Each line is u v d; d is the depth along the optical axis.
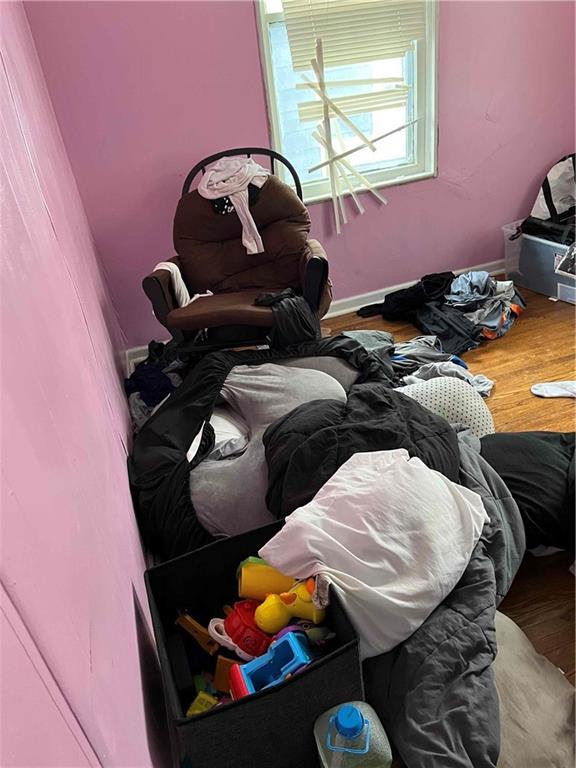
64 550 0.71
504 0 2.90
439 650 1.19
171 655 1.21
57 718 0.56
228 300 2.51
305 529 1.19
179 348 2.51
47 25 2.43
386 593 1.17
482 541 1.40
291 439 1.54
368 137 3.09
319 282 2.44
